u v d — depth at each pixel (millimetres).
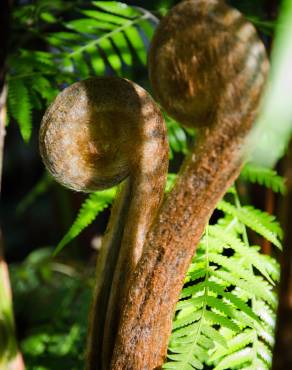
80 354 1243
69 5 1175
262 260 889
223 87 597
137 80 1559
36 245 3465
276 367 569
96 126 657
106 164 667
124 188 685
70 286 1798
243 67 590
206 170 610
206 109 609
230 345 814
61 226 2012
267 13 1141
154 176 669
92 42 1136
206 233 881
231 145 603
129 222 672
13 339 865
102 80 659
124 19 1137
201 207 620
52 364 1220
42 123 667
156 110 666
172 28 609
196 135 627
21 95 1041
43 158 672
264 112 592
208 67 600
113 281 676
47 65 1104
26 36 1162
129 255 671
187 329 784
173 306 648
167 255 632
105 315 687
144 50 1133
